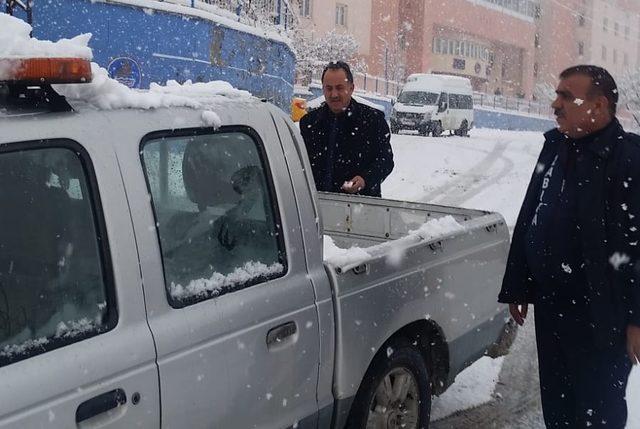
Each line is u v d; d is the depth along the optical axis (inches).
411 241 133.6
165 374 86.6
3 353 74.0
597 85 114.6
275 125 112.1
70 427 76.5
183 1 495.2
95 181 84.4
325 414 113.8
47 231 80.3
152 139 92.7
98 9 426.6
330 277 113.6
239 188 104.3
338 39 1320.1
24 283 77.7
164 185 94.0
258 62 606.9
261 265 104.3
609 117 116.7
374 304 121.0
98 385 79.7
